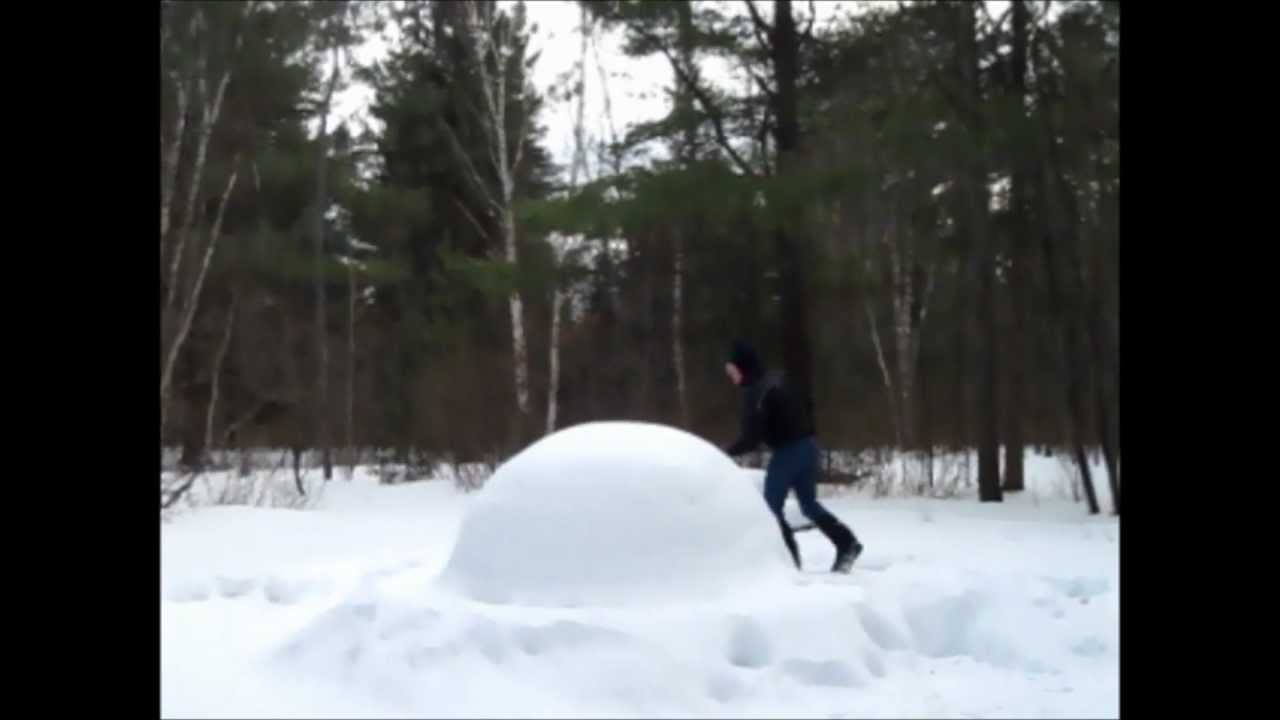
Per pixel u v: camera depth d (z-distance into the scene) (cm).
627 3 1606
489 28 2175
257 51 2030
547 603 611
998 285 1819
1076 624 665
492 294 1936
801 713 532
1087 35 1420
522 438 1959
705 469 664
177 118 1669
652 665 552
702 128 1712
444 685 553
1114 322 1439
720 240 2055
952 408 2442
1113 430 1429
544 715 529
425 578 726
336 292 2745
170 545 1073
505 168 2120
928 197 1927
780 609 600
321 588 823
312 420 2472
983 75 1557
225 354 2330
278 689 573
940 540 1051
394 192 2577
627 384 2470
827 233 1752
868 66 1708
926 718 523
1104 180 1426
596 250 2183
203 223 2119
